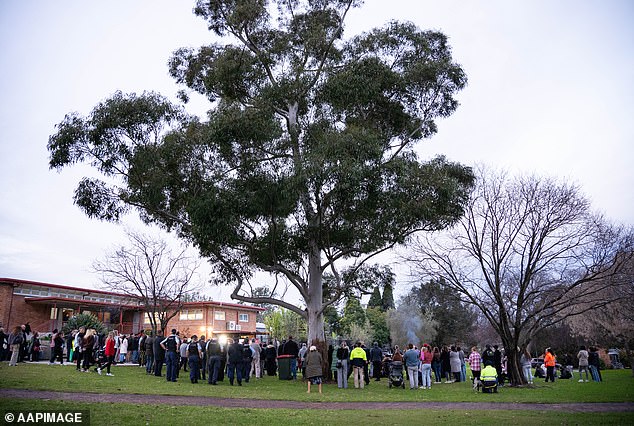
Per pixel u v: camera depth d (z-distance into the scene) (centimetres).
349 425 1020
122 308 4291
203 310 4425
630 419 1173
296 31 2414
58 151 2002
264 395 1563
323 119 2245
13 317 3722
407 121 2319
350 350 2412
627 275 2214
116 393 1377
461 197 2136
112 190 2156
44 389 1337
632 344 3538
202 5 2398
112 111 1991
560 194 2227
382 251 2161
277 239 2275
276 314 5934
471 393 1828
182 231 2308
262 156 2145
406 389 1980
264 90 2231
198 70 2428
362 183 1855
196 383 1825
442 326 5928
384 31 2266
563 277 2298
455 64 2208
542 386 2164
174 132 2069
